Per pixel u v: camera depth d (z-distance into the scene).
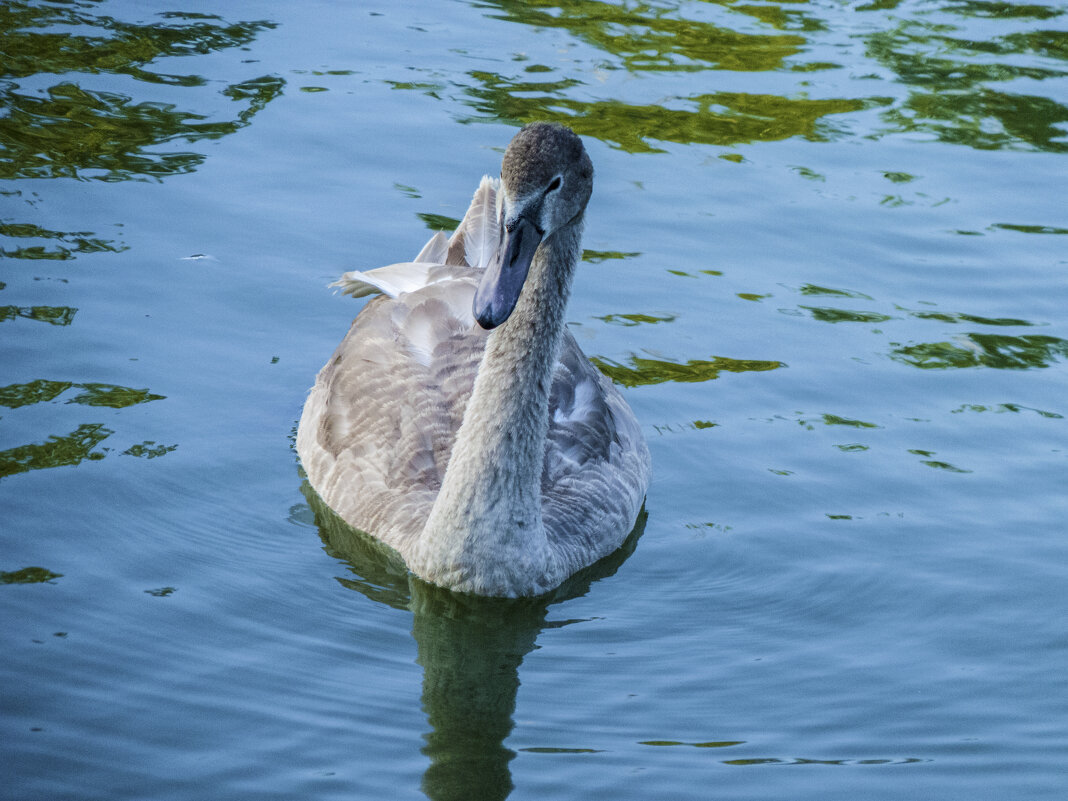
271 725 9.27
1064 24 20.73
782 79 18.66
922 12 21.02
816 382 13.58
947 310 14.60
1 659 9.64
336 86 17.81
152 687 9.55
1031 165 17.14
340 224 15.29
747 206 16.12
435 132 16.91
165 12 19.48
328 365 13.09
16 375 12.70
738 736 9.38
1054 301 14.77
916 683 9.96
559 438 12.09
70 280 14.04
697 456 12.73
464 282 12.92
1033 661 10.21
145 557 10.96
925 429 12.98
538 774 8.93
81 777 8.63
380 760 8.99
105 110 16.91
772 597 11.04
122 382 12.87
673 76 18.52
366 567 11.34
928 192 16.48
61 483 11.52
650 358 13.85
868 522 11.88
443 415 11.98
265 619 10.48
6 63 17.70
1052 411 13.19
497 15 20.14
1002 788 8.87
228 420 12.68
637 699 9.78
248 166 16.14
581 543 11.45
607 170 16.55
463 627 10.67
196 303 14.01
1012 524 11.80
